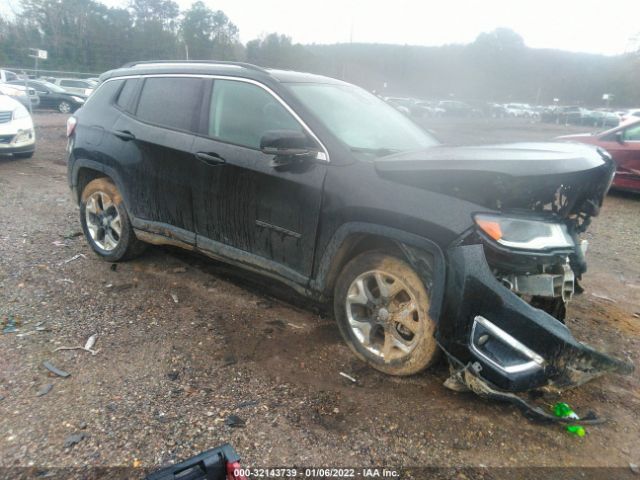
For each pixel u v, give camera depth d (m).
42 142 12.20
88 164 4.53
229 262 3.77
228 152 3.54
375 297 3.09
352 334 3.17
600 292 4.73
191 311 3.81
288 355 3.26
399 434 2.57
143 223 4.23
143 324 3.57
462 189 2.67
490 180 2.55
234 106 3.64
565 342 2.45
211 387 2.88
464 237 2.57
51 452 2.31
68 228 5.66
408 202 2.75
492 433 2.62
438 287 2.62
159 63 4.36
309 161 3.18
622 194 9.77
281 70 3.79
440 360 3.04
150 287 4.20
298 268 3.32
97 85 4.77
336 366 3.16
